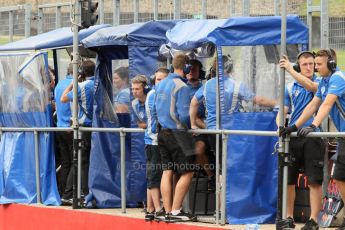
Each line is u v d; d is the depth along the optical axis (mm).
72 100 28469
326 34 26953
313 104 21094
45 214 28578
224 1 33344
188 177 23672
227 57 23312
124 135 26266
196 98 23797
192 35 23984
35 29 42156
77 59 27703
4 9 43812
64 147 29141
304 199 22984
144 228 24641
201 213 24609
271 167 23234
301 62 22219
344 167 20578
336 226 22094
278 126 21391
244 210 23062
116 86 28609
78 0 27453
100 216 26312
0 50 31234
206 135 24188
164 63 27375
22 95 30312
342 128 20766
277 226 21297
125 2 36938
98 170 27984
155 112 24453
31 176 29953
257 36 23328
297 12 29625
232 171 23094
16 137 30375
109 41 27422
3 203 30359
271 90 23562
